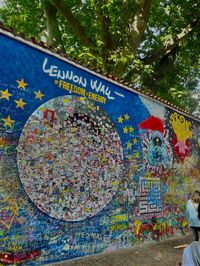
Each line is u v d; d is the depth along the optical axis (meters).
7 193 3.51
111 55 8.48
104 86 5.04
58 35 10.25
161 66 10.64
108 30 9.20
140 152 5.63
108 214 4.80
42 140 3.96
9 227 3.48
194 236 5.39
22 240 3.59
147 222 5.56
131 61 8.59
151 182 5.80
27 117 3.82
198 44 10.44
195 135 7.57
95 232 4.54
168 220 6.14
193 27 10.12
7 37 3.71
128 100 5.53
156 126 6.16
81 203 4.39
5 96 3.61
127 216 5.14
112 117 5.13
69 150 4.31
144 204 5.55
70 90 4.44
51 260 3.88
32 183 3.79
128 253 4.83
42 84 4.05
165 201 6.13
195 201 5.46
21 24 11.17
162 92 10.47
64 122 4.29
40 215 3.84
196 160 7.46
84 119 4.61
